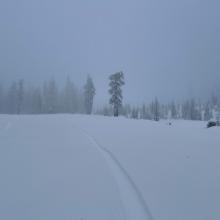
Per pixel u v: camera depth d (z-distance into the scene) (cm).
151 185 702
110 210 564
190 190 666
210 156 1027
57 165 909
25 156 1050
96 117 3784
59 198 630
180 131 1948
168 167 866
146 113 9469
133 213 551
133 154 1058
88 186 704
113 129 2025
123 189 681
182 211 555
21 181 753
